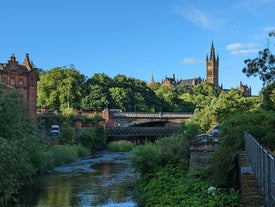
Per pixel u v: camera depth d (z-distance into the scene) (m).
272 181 9.64
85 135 80.00
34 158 40.31
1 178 22.88
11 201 30.20
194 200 21.52
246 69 39.91
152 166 34.97
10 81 77.94
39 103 119.38
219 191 20.62
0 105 29.08
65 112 95.44
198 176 27.72
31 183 36.97
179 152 37.59
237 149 22.34
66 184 38.69
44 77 121.38
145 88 144.12
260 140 23.22
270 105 39.56
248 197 11.98
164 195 26.22
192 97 162.62
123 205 29.19
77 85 120.81
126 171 49.25
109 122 103.62
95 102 120.44
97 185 38.28
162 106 146.25
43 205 29.39
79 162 60.25
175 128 100.94
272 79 39.38
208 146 33.25
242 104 56.66
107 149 88.00
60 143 69.19
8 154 22.67
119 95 127.94
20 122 31.92
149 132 99.00
